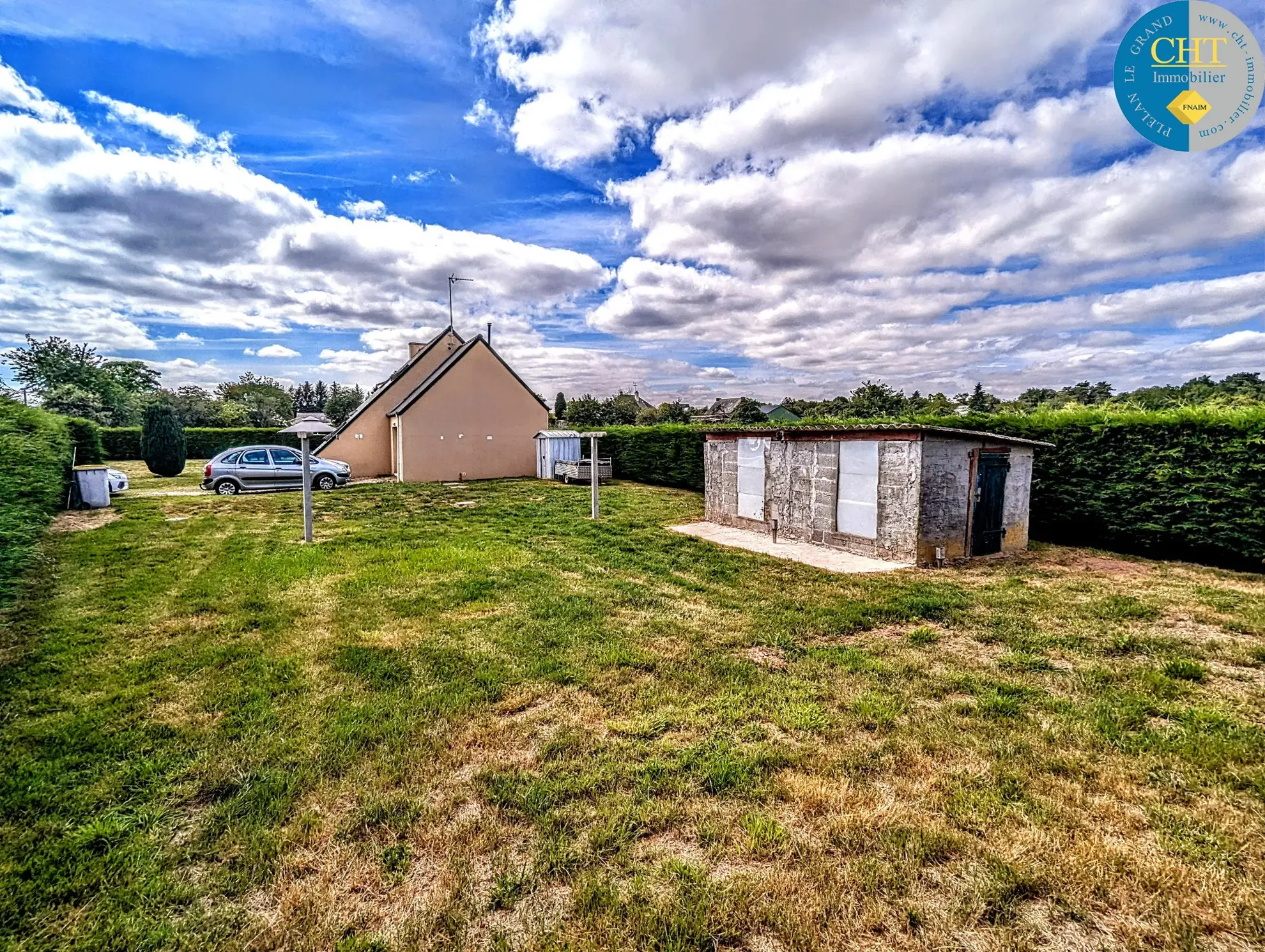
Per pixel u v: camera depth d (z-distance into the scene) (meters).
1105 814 2.62
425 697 3.82
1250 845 2.40
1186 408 8.35
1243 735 3.27
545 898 2.15
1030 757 3.07
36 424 9.42
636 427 20.50
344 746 3.20
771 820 2.56
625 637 4.96
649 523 11.41
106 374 40.69
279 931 2.01
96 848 2.40
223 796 2.78
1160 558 8.41
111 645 4.72
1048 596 6.20
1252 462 7.27
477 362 20.91
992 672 4.25
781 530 10.13
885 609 5.75
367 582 6.68
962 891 2.16
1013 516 8.98
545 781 2.87
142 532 9.88
